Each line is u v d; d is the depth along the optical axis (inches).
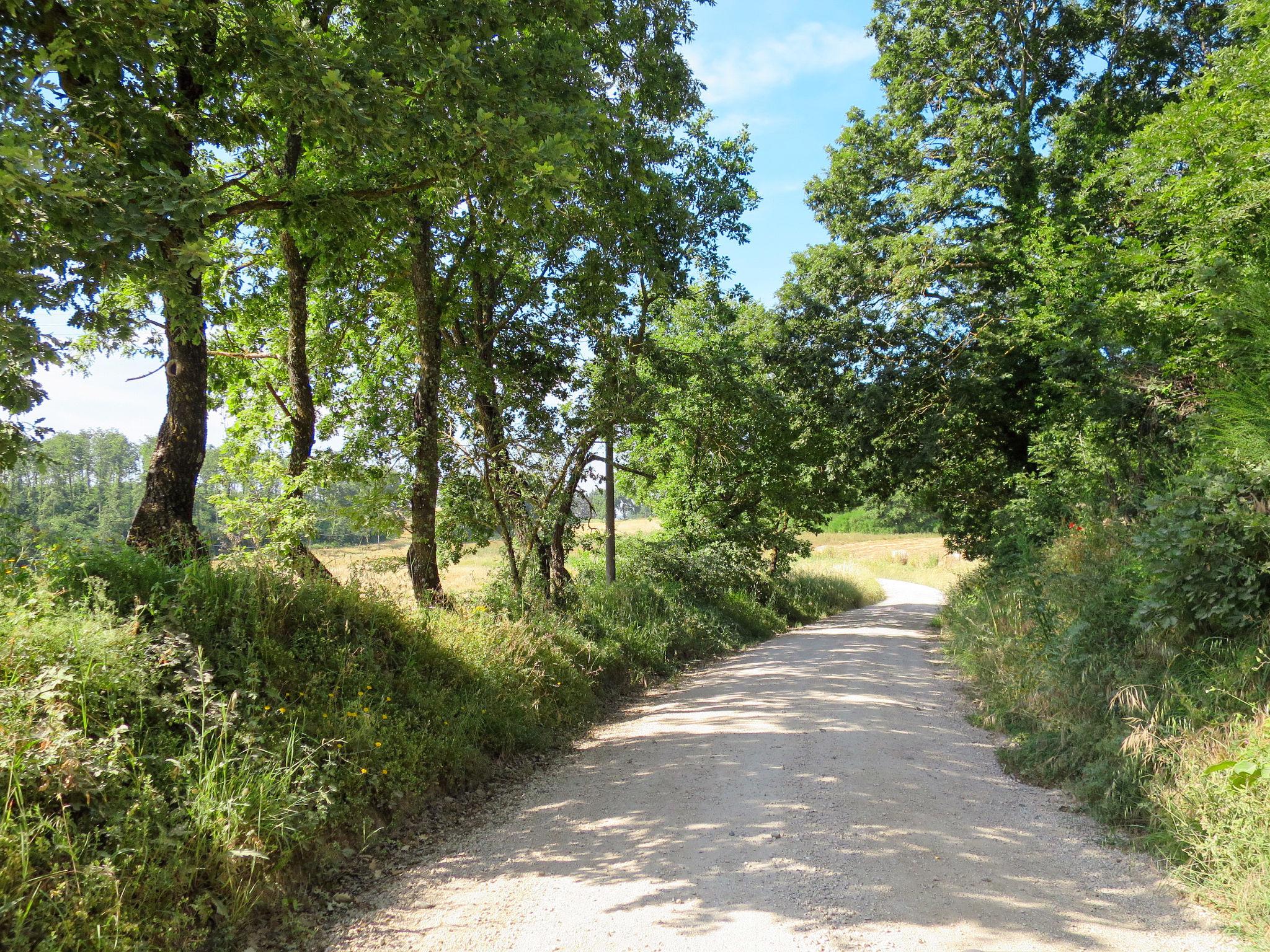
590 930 153.8
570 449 545.6
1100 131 725.3
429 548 441.1
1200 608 234.8
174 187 227.9
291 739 210.5
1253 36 481.4
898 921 150.6
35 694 171.0
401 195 372.8
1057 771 240.1
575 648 432.5
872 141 871.7
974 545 895.7
